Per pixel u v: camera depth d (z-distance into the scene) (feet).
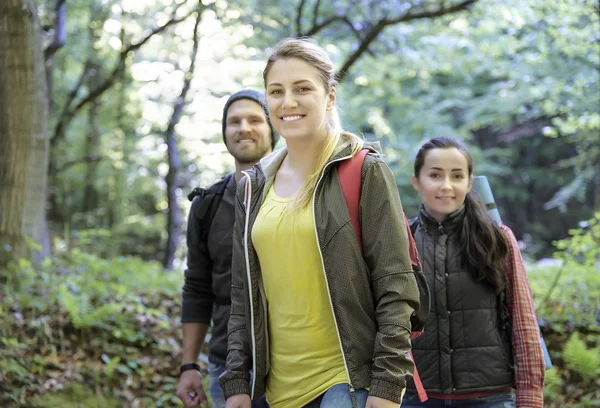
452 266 8.91
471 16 28.63
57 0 27.20
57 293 16.57
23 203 20.16
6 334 14.93
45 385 13.50
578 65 28.17
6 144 20.24
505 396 8.83
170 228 35.29
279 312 6.93
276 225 6.81
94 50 38.50
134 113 47.65
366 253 6.61
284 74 6.84
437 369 8.77
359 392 6.48
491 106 42.96
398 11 27.71
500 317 8.96
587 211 66.33
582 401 14.10
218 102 37.78
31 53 20.42
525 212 71.72
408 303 6.48
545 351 9.09
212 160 41.55
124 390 13.92
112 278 21.45
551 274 20.70
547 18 25.40
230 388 7.17
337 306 6.52
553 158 65.62
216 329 9.61
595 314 17.47
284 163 7.22
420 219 9.37
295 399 6.82
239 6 29.76
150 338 15.71
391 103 42.50
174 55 36.42
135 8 34.17
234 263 7.47
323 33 31.09
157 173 48.91
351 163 6.73
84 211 53.88
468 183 9.28
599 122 26.48
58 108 43.52
